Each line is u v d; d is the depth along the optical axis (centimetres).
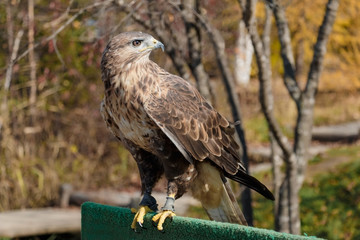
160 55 1088
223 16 1206
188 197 1622
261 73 776
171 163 600
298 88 849
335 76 3131
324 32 816
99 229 583
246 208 920
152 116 577
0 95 1625
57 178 1689
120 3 813
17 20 1650
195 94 623
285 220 869
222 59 877
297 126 854
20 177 1612
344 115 3052
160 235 531
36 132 1731
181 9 860
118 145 1898
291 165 834
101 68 599
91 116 1828
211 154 612
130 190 1772
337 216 1491
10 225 1336
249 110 2709
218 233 457
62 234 1398
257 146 2428
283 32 848
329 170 1802
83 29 1507
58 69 1758
